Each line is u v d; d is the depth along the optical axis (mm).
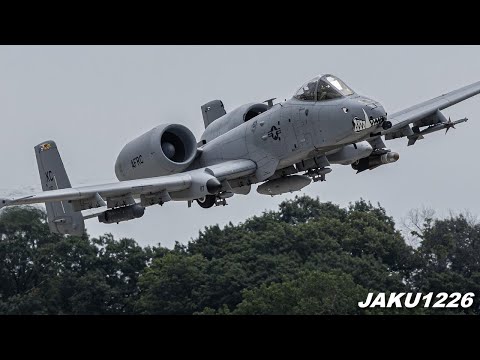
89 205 105750
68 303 145000
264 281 143000
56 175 118938
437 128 114188
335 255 149125
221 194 110312
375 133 106875
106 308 144875
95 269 148625
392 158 112688
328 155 112000
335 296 128750
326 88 107688
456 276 147750
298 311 127375
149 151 112562
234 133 112500
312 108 107562
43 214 148750
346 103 106188
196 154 113938
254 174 111312
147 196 108000
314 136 107750
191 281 143250
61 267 148000
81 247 149125
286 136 109000
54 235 148625
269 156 110250
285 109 109125
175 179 107812
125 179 115500
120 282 149250
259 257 147500
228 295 141875
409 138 115000
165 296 142375
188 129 113312
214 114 122188
